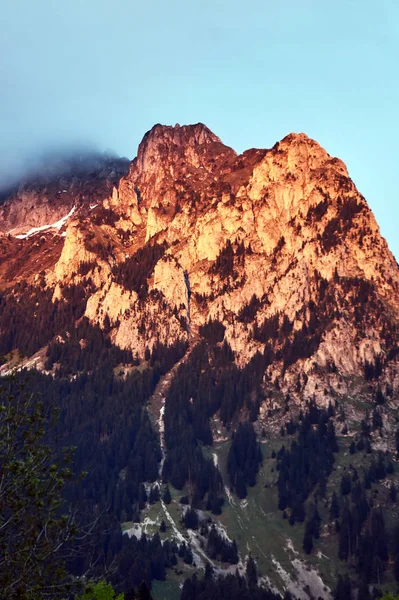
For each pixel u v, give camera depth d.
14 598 121.56
